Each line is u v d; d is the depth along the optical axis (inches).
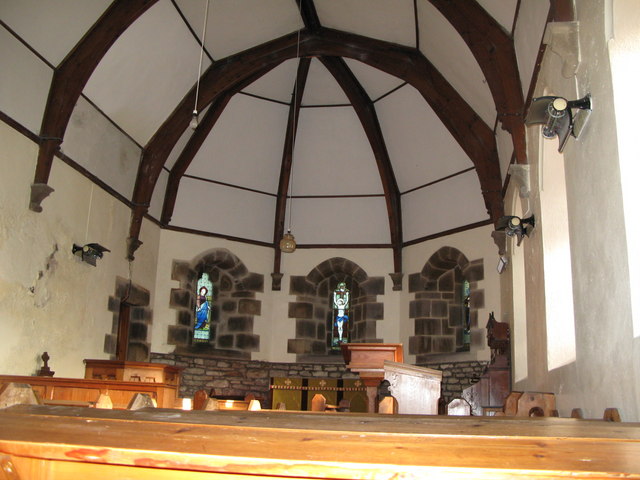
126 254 490.0
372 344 298.2
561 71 239.5
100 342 448.5
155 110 479.5
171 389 335.9
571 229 242.1
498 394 429.1
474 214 523.2
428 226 562.6
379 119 558.3
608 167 188.7
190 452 59.1
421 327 555.5
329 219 604.4
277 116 566.3
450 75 450.0
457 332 548.7
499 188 459.2
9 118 351.3
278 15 466.6
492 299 495.5
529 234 338.6
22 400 97.5
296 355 584.7
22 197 363.9
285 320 591.8
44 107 378.6
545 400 235.3
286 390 576.4
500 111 350.9
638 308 168.7
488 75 353.4
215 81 491.8
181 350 546.6
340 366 581.3
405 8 429.1
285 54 491.8
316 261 601.0
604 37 190.1
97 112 429.1
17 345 358.0
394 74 476.4
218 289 587.8
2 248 346.6
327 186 598.2
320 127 575.8
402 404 293.1
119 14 376.8
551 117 221.0
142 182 498.0
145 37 414.0
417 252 571.5
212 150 561.6
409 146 555.2
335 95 555.5
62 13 357.7
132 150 485.4
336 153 585.0
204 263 572.4
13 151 355.9
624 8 183.8
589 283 214.8
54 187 394.9
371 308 583.8
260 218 598.9
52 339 390.0
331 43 488.7
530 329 347.3
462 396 438.0
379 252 594.9
